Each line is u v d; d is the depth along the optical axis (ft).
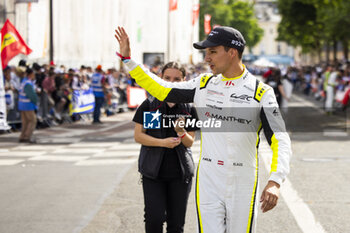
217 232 11.71
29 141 46.78
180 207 14.82
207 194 11.85
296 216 22.18
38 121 58.08
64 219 21.91
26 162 36.27
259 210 23.27
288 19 189.67
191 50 207.92
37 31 73.82
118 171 32.53
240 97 11.62
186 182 14.74
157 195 14.60
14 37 45.62
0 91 25.68
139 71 12.21
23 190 27.53
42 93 58.39
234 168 11.68
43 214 22.74
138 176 30.86
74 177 30.81
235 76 11.75
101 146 44.19
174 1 132.36
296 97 126.72
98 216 22.38
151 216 14.52
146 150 14.73
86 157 38.19
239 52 11.65
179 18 180.75
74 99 63.52
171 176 14.61
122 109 82.89
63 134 53.21
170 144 14.16
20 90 46.83
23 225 21.07
